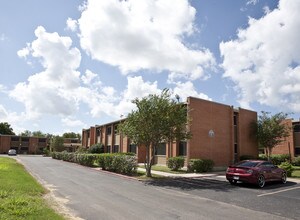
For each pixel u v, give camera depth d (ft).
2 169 61.21
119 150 138.00
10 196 30.55
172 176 64.23
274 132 98.22
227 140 92.32
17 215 22.77
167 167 86.43
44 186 44.70
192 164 75.51
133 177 61.11
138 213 27.89
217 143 88.74
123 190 43.04
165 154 95.35
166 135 62.23
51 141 234.17
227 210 30.73
